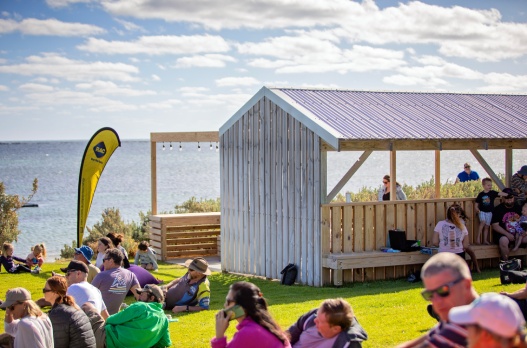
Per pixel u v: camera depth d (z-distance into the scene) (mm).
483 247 14898
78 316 7230
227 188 17266
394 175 16453
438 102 17188
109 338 8094
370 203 14469
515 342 3367
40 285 14922
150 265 17531
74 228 42625
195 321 10156
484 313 3367
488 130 15312
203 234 20875
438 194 17141
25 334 6582
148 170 129875
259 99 15875
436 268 3889
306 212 14492
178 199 66125
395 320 9297
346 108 15281
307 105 15023
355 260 13789
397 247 14266
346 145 13633
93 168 16297
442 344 3771
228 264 17312
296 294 12953
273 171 15492
